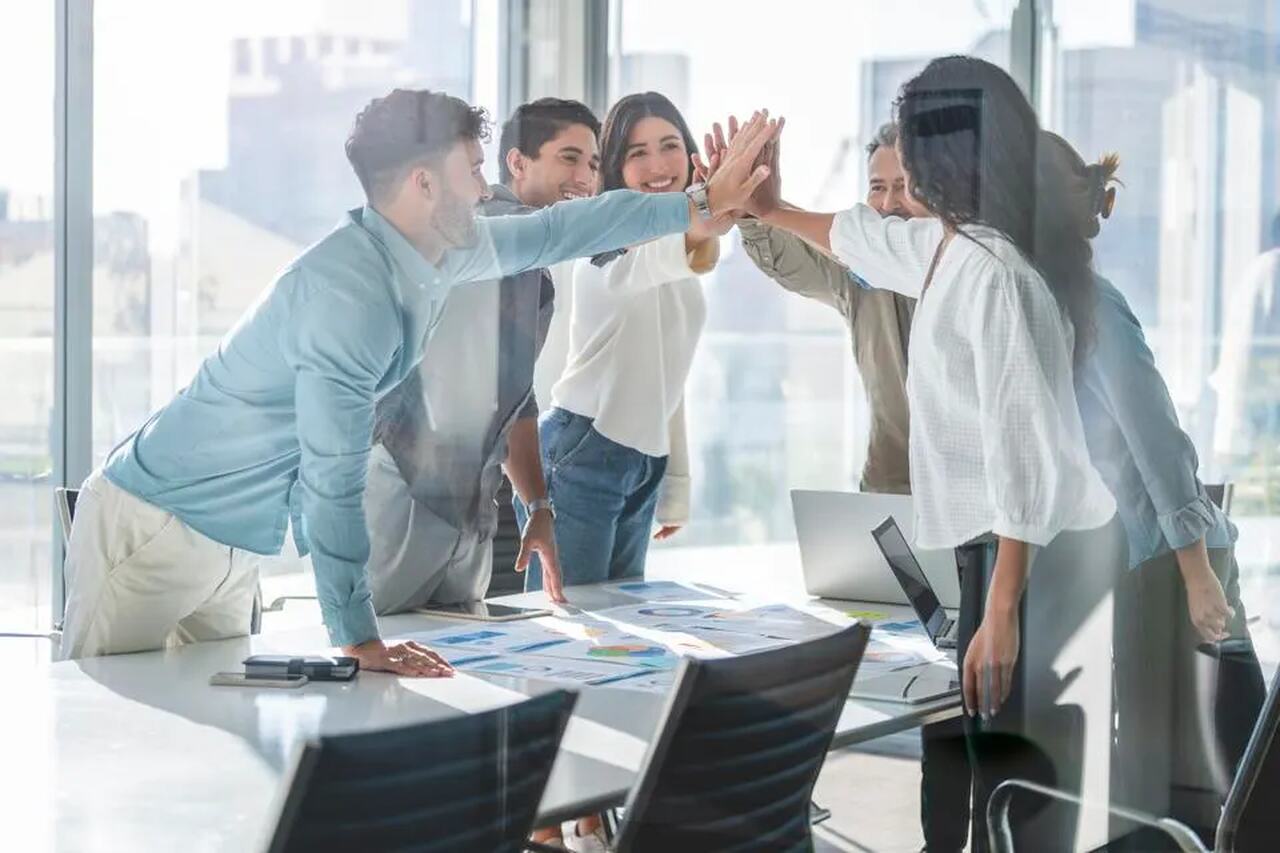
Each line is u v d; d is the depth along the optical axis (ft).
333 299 6.45
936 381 6.99
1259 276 8.04
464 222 7.24
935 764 7.07
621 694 5.32
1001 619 6.61
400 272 6.84
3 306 11.39
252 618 7.09
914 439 7.00
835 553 7.54
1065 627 6.84
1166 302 8.02
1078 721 6.89
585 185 8.54
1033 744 6.86
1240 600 7.52
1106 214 7.45
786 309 9.41
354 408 6.39
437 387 7.32
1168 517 7.21
